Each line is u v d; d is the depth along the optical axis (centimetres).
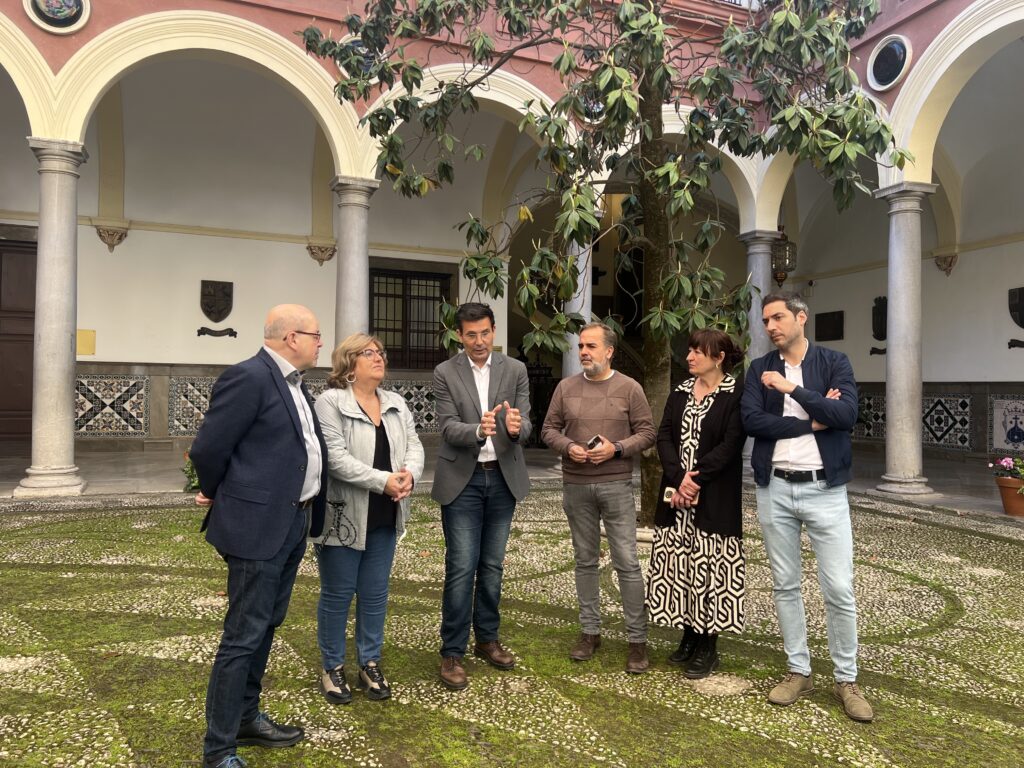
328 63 796
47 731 257
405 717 277
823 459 291
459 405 319
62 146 703
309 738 259
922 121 798
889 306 835
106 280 1086
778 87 484
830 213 1380
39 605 395
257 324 1172
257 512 233
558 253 463
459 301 1284
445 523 315
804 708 292
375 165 813
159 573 461
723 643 366
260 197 1173
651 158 523
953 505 760
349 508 280
